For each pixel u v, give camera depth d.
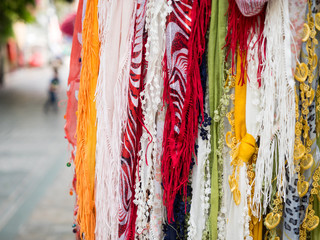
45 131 6.38
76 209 0.95
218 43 0.81
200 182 0.84
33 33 22.64
